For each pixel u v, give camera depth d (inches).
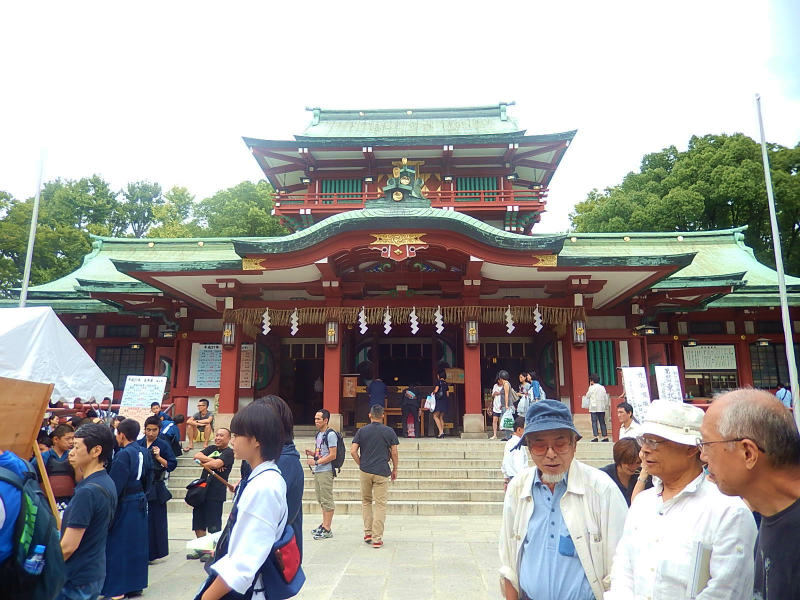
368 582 279.0
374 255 676.1
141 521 258.1
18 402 152.2
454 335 864.3
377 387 686.5
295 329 690.8
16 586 120.0
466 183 984.3
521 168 1039.6
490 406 817.5
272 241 614.5
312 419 900.6
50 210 1752.0
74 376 336.8
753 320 860.6
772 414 87.8
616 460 195.0
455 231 609.0
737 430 88.7
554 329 774.5
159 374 847.7
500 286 713.0
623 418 318.3
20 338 304.3
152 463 299.7
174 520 449.7
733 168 1258.6
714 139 1416.1
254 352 807.7
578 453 569.3
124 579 247.1
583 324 694.5
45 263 1476.4
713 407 95.3
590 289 684.7
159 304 805.2
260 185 1708.9
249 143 935.7
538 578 128.1
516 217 933.2
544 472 132.2
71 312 855.7
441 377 732.7
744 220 1328.7
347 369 814.5
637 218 1282.0
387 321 682.8
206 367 820.6
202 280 681.6
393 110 1141.1
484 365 877.2
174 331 831.1
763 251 1316.4
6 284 1416.1
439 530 404.8
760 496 88.0
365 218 603.5
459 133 1032.2
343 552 338.3
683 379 845.8
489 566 307.7
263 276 673.0
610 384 772.6
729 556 98.3
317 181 997.2
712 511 103.2
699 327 865.5
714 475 92.6
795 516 83.0
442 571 297.9
